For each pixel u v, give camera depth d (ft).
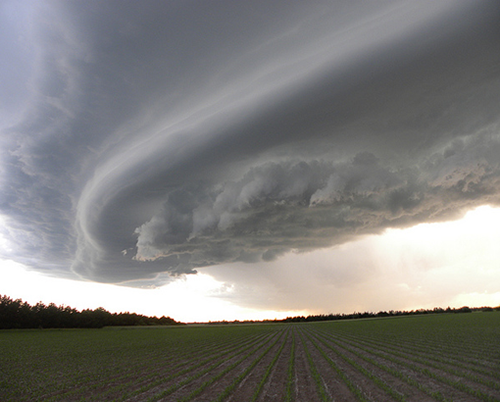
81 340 236.63
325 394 55.26
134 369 94.79
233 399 54.65
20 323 406.00
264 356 111.04
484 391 53.47
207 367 91.97
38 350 159.94
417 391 55.31
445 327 231.30
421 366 78.89
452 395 51.60
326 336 205.36
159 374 83.41
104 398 59.67
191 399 55.26
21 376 85.76
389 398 51.34
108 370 93.81
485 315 396.16
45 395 64.59
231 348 147.84
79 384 74.59
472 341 130.21
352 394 55.36
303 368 84.43
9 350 160.56
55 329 423.64
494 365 75.05
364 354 104.53
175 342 203.92
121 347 173.37
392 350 111.96
